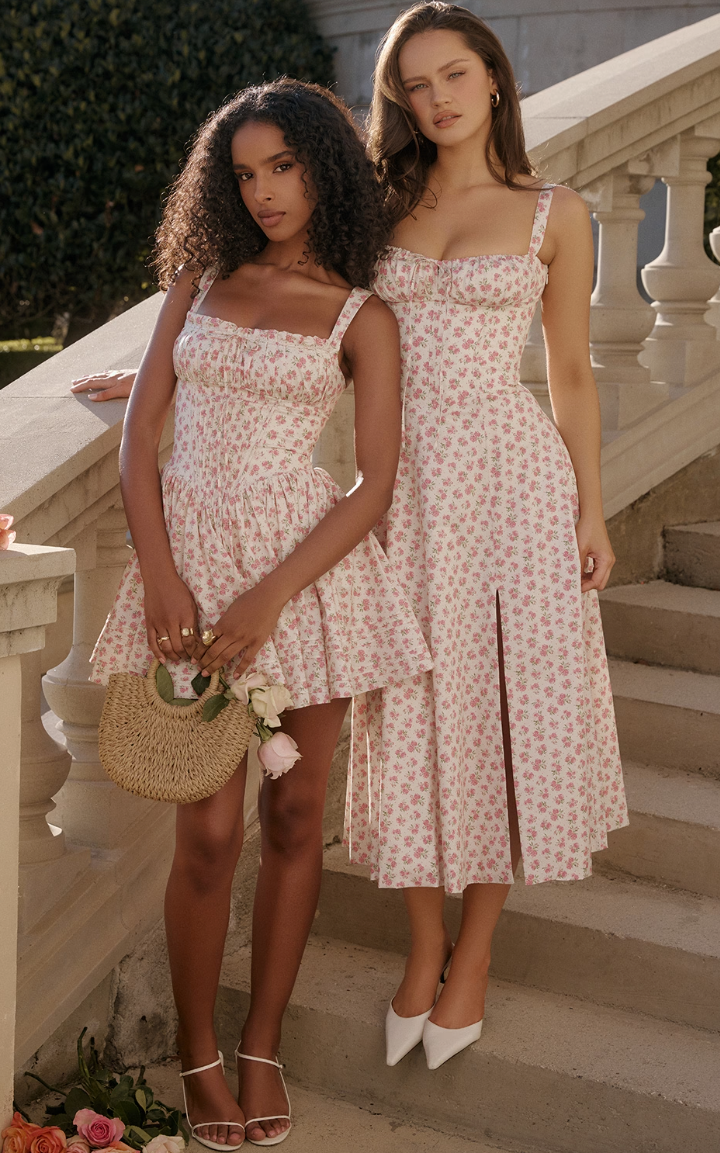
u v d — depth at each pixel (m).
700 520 3.75
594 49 6.37
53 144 6.56
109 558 2.46
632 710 3.01
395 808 2.23
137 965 2.53
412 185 2.24
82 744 2.55
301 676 2.07
